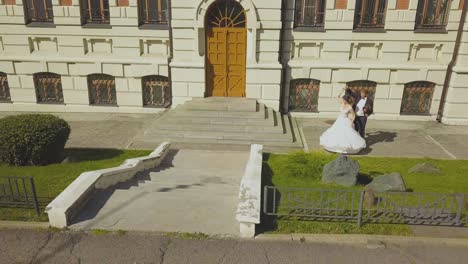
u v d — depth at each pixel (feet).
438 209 22.38
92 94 48.88
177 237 20.08
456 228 20.81
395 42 43.93
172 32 43.96
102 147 36.86
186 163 33.01
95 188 24.39
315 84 46.24
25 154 28.81
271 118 41.34
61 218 20.61
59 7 45.19
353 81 45.47
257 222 19.71
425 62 44.45
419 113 46.50
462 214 21.91
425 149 36.86
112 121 45.32
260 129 39.45
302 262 18.42
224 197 24.62
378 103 46.14
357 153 35.32
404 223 21.18
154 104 48.57
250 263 18.31
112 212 22.36
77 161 31.58
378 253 19.07
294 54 45.19
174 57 44.80
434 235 20.29
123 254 18.85
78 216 21.81
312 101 47.03
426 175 28.78
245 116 40.93
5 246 19.39
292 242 19.79
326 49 44.57
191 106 42.34
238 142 38.75
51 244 19.56
